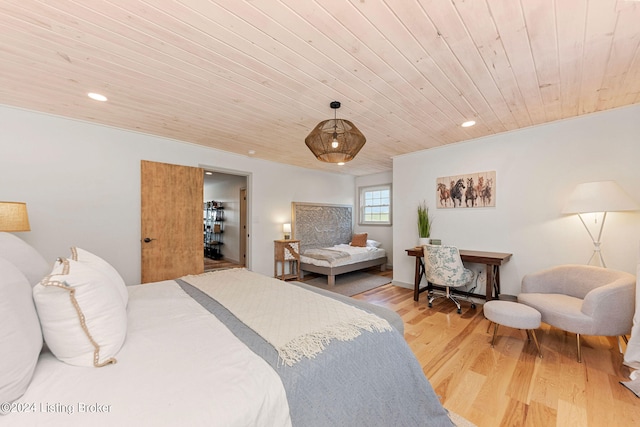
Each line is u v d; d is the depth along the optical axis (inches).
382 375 46.1
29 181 107.0
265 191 198.1
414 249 152.9
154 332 45.8
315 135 87.0
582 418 58.0
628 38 62.3
